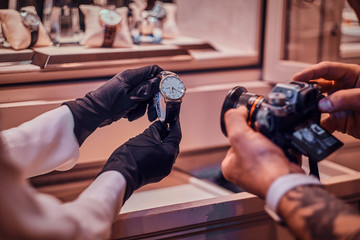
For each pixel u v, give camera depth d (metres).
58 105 0.69
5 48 0.76
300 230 0.33
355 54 0.95
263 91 0.93
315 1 0.90
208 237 0.47
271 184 0.36
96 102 0.54
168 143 0.52
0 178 0.24
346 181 0.54
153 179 0.50
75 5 0.87
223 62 0.92
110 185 0.42
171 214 0.47
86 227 0.31
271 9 0.92
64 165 0.55
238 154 0.39
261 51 0.96
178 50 0.86
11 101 0.69
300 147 0.41
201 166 0.86
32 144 0.48
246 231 0.49
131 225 0.45
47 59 0.72
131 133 0.76
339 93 0.46
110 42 0.83
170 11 1.06
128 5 0.98
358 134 0.56
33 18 0.77
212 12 1.13
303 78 0.56
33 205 0.26
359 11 0.66
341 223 0.32
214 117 0.87
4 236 0.25
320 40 0.92
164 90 0.53
